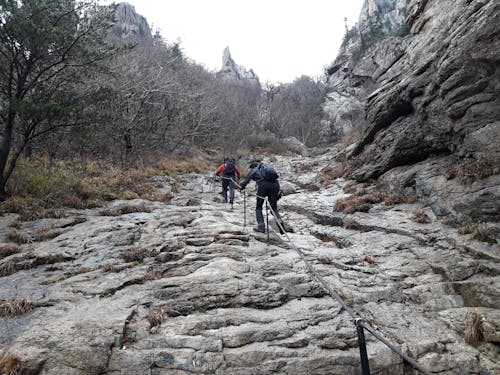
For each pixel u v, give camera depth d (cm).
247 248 612
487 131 744
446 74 837
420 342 414
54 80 1087
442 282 549
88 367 331
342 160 1583
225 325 402
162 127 2100
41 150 1392
